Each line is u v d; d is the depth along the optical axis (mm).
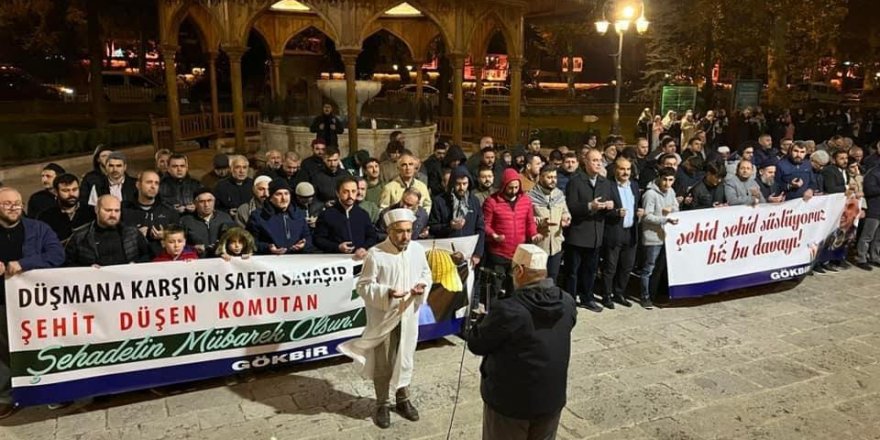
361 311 6004
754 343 6789
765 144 10875
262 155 17047
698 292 7941
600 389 5715
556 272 7219
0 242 4895
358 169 8953
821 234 8867
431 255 6234
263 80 35875
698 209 7930
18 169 16453
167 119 19125
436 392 5574
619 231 7492
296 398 5426
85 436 4801
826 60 51562
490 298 6715
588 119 37781
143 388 5285
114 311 5105
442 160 9430
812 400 5609
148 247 5582
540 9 16953
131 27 26156
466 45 14320
